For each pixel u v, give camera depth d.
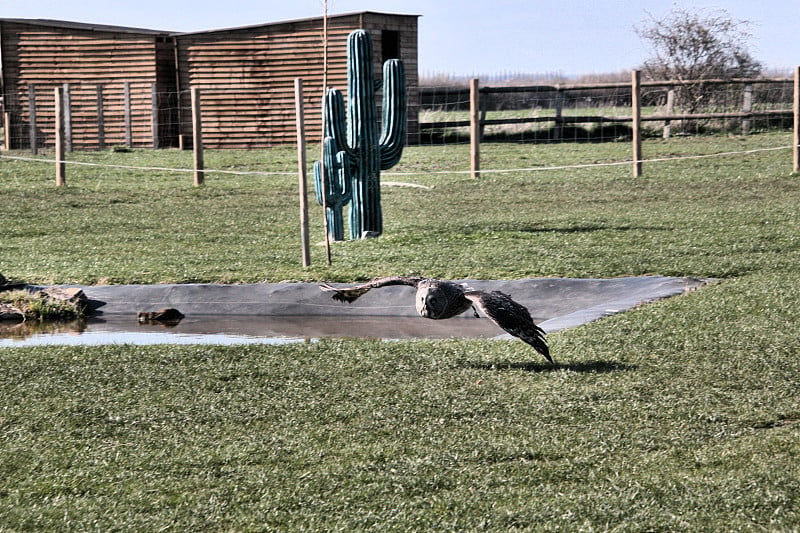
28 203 31.78
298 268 21.20
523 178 35.41
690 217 25.81
